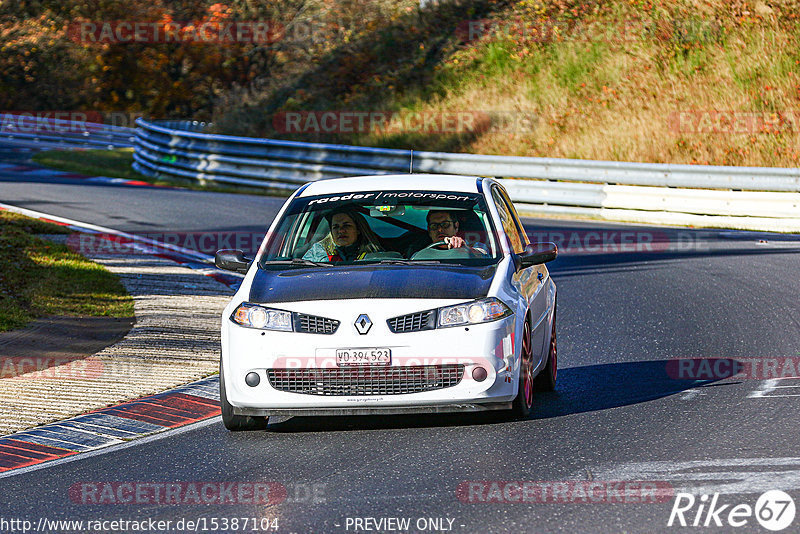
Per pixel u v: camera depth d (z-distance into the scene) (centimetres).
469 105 10769
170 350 3550
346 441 2397
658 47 10538
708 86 9812
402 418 2611
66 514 1930
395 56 12500
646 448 2222
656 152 9075
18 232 6028
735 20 10525
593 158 9300
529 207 8119
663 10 11012
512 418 2555
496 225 2759
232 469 2198
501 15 12356
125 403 2878
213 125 12275
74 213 7588
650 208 7581
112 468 2259
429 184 2931
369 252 2762
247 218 7431
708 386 2867
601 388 2920
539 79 10762
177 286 4906
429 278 2486
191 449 2398
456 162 8600
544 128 9919
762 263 5491
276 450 2347
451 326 2359
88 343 3662
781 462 2064
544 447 2259
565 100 10275
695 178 7544
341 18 14825
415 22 13000
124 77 19162
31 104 19500
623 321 4062
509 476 2041
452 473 2077
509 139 9894
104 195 8850
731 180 7419
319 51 14538
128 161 12588
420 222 2841
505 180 8250
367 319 2356
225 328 2467
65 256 5462
